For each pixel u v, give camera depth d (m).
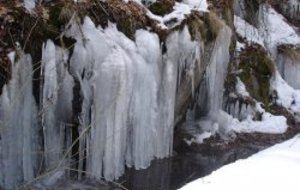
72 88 5.94
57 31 5.82
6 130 5.38
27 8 5.73
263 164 4.16
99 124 6.11
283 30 12.03
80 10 6.08
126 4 6.74
